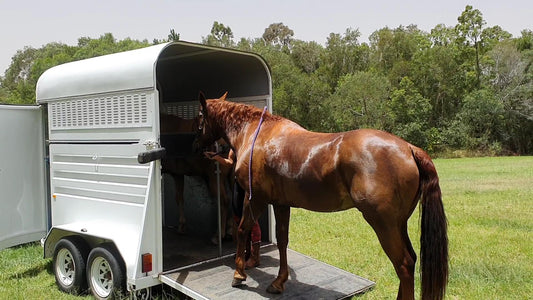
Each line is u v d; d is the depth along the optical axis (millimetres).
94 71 4516
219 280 4062
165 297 4160
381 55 39969
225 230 5387
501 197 10172
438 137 30156
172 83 6254
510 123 30859
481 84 32156
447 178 14484
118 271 3996
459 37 33469
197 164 5340
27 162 5574
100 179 4484
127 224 4160
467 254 5617
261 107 4949
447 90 31859
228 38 45312
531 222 7539
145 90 3977
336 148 3268
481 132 31047
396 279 4750
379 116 30031
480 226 7277
